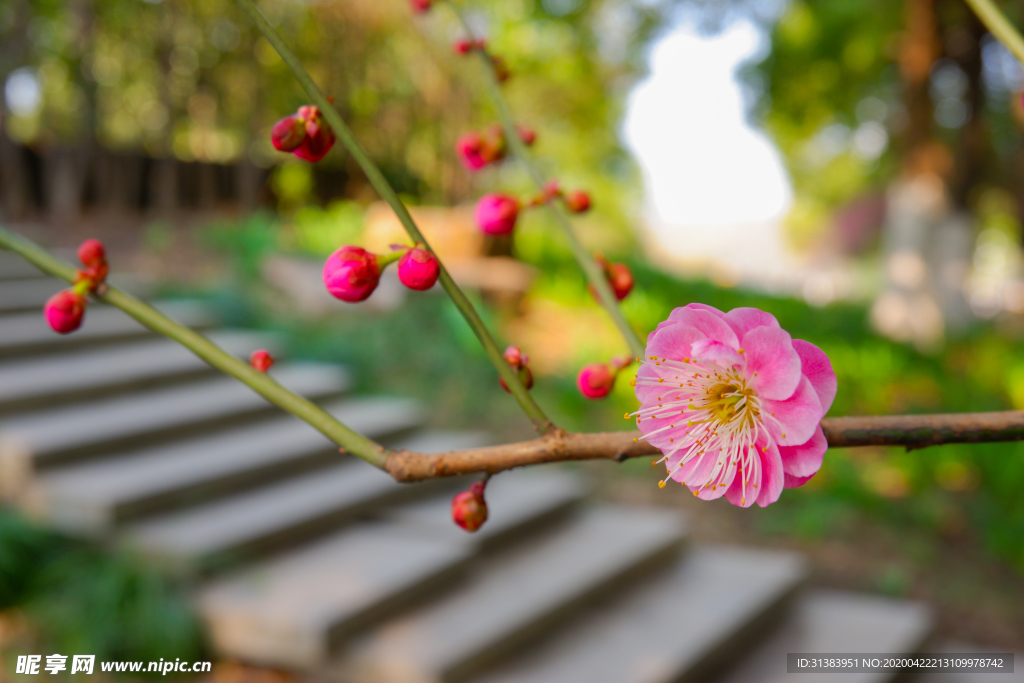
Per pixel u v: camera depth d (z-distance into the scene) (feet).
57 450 12.26
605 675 10.37
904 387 24.32
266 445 14.32
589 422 20.18
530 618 11.02
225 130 34.01
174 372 15.98
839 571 15.35
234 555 11.28
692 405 2.18
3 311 16.57
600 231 55.11
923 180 31.58
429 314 24.13
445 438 16.48
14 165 26.40
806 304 29.68
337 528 13.01
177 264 25.00
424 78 35.70
